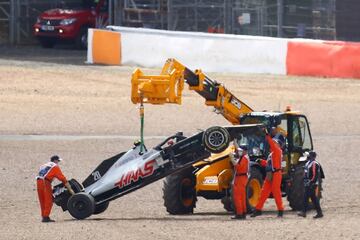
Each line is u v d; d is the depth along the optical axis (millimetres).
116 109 130375
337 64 154625
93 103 133625
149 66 161500
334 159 104062
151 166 72750
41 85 144125
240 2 182750
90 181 73000
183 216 74500
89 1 194500
